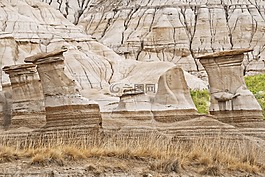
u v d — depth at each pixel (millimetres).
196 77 53625
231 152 29125
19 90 31344
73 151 25969
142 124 30750
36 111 31094
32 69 31312
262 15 63000
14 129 30812
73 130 29375
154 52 59188
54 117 29750
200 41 60188
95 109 29703
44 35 43938
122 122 30750
